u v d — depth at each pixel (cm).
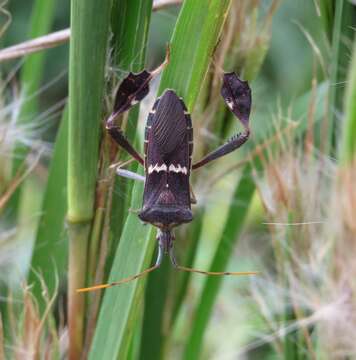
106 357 13
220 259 15
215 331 19
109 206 13
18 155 15
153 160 14
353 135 13
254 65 14
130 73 13
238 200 15
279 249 14
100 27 13
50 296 14
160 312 15
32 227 17
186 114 13
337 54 13
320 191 14
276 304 15
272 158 14
